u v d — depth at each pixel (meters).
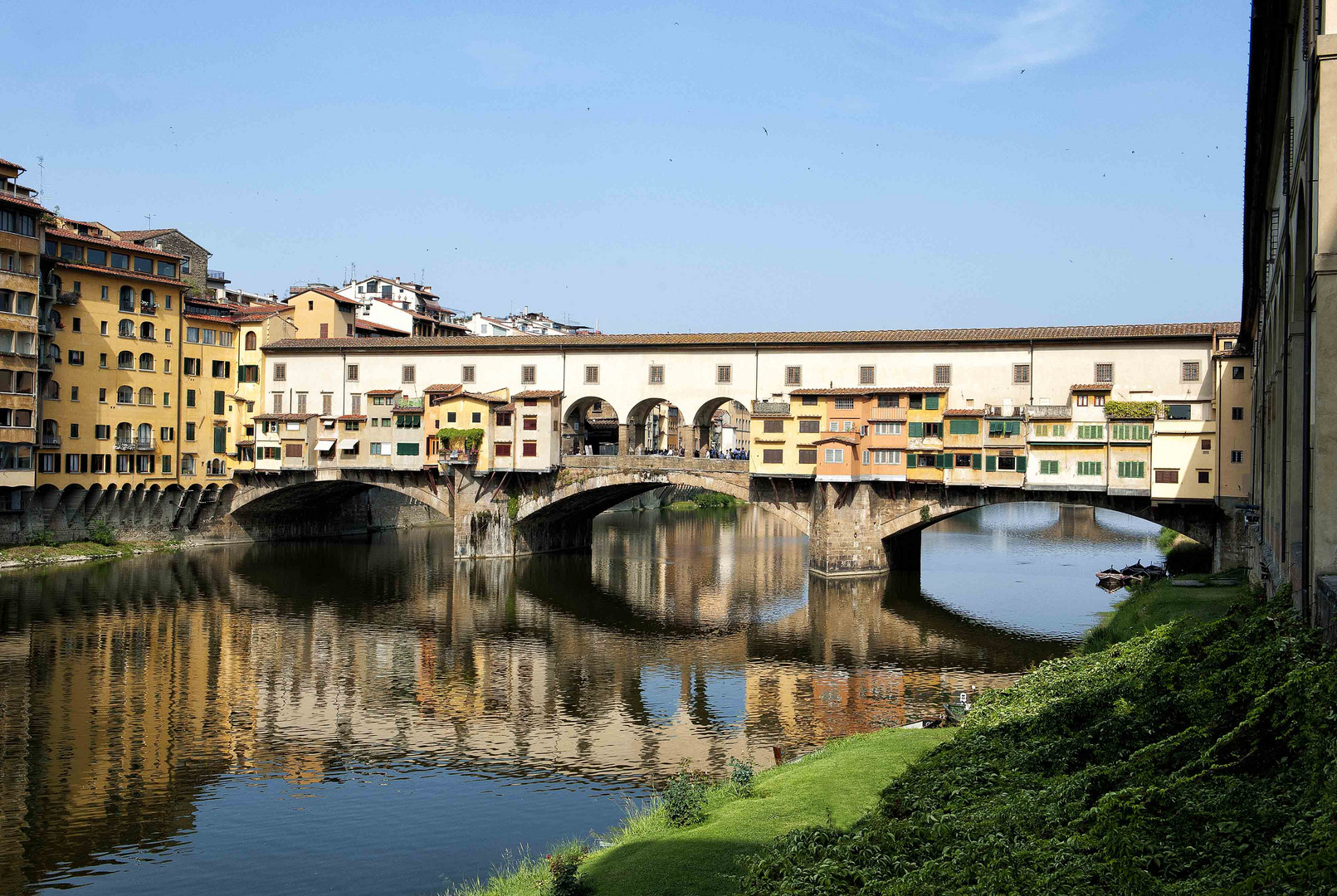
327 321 102.81
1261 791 16.16
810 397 76.94
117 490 86.88
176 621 60.66
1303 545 23.83
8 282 74.38
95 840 30.34
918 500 75.31
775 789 26.39
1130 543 105.69
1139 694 24.92
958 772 23.30
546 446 84.62
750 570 84.69
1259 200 38.66
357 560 86.94
